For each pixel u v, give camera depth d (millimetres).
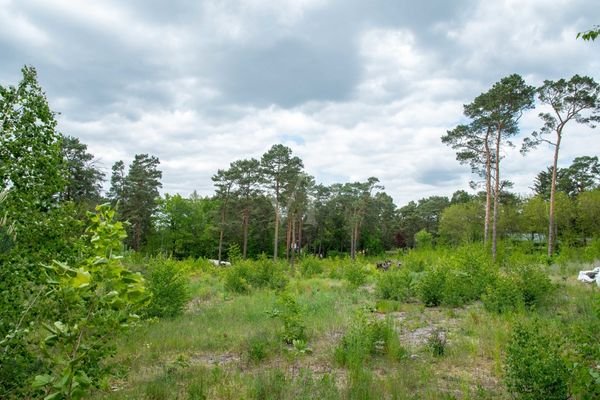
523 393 4215
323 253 68875
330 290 15570
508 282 10812
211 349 7199
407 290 13320
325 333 8180
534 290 10469
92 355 3072
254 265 17125
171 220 54125
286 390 4832
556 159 27250
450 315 10164
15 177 4352
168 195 55000
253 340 7152
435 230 74000
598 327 4297
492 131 28688
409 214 74750
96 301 2750
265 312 9812
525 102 26656
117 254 2969
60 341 2840
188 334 8016
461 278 13172
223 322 9258
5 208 4094
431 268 13789
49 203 4605
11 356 3514
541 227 41562
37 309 3619
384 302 11578
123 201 44656
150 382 5129
